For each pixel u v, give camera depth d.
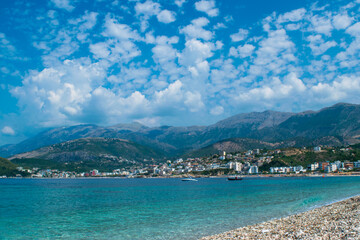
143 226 46.53
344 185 160.12
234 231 36.06
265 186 175.75
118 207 73.88
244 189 148.38
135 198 102.00
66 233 42.28
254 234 32.16
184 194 119.62
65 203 86.62
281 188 148.25
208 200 89.69
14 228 47.00
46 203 87.44
